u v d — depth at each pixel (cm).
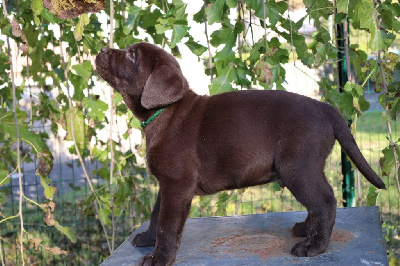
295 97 133
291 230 147
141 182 235
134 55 140
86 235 237
